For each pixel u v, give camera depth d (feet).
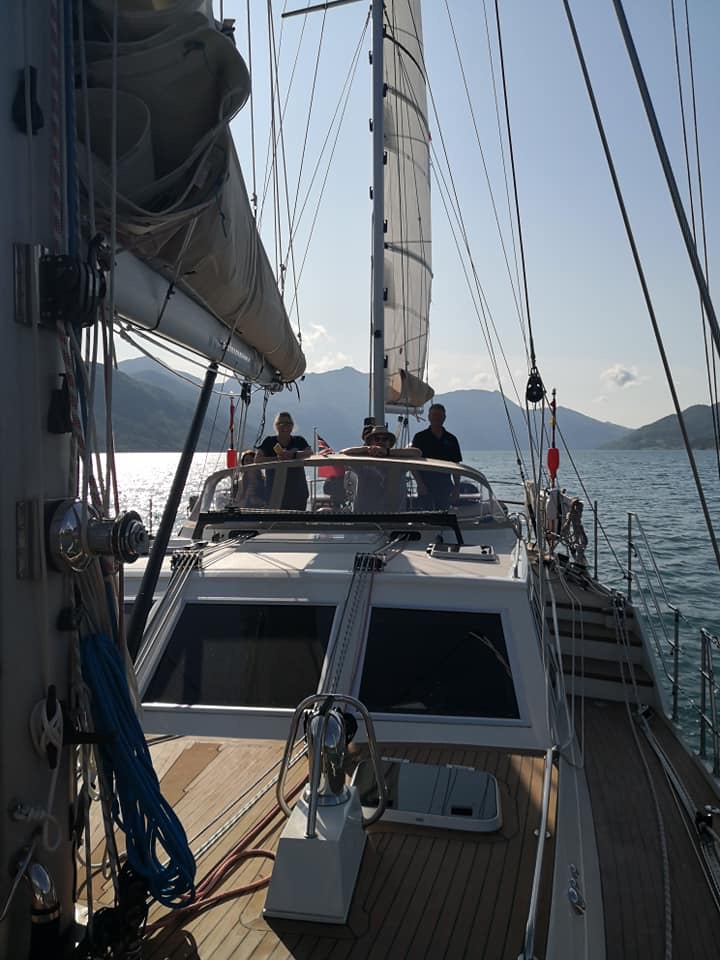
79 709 5.69
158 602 12.69
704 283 6.82
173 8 6.06
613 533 76.43
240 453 23.34
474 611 11.98
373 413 29.07
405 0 32.24
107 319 5.69
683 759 14.37
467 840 8.33
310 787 7.27
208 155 7.04
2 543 4.96
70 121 5.41
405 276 35.09
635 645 18.72
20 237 5.06
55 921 5.28
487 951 6.79
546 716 10.77
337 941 6.89
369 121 29.81
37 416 5.14
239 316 11.13
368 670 11.37
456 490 17.31
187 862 6.30
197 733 10.69
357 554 13.24
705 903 10.17
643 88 6.88
